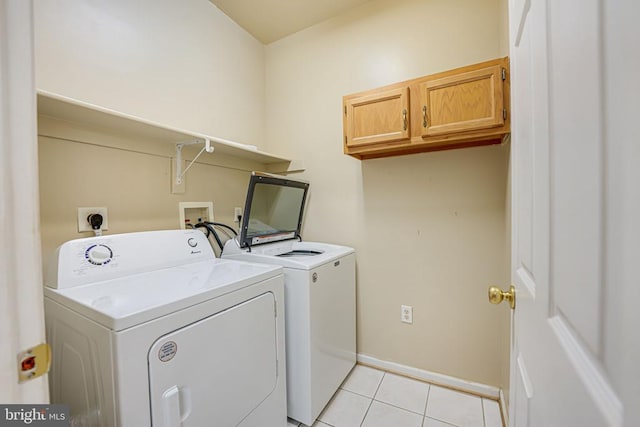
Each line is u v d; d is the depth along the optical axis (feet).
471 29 5.57
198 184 6.11
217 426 3.37
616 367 0.99
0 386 1.11
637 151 0.90
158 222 5.30
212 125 6.49
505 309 4.91
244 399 3.78
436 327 6.06
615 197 1.01
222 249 6.38
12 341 1.13
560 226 1.51
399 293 6.42
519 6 2.43
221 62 6.75
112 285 3.53
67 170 4.10
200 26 6.22
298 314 4.95
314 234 7.48
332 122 7.16
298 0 6.48
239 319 3.72
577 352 1.30
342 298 6.05
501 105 4.41
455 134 4.77
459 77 4.67
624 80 0.95
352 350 6.52
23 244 1.16
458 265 5.82
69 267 3.49
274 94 8.04
